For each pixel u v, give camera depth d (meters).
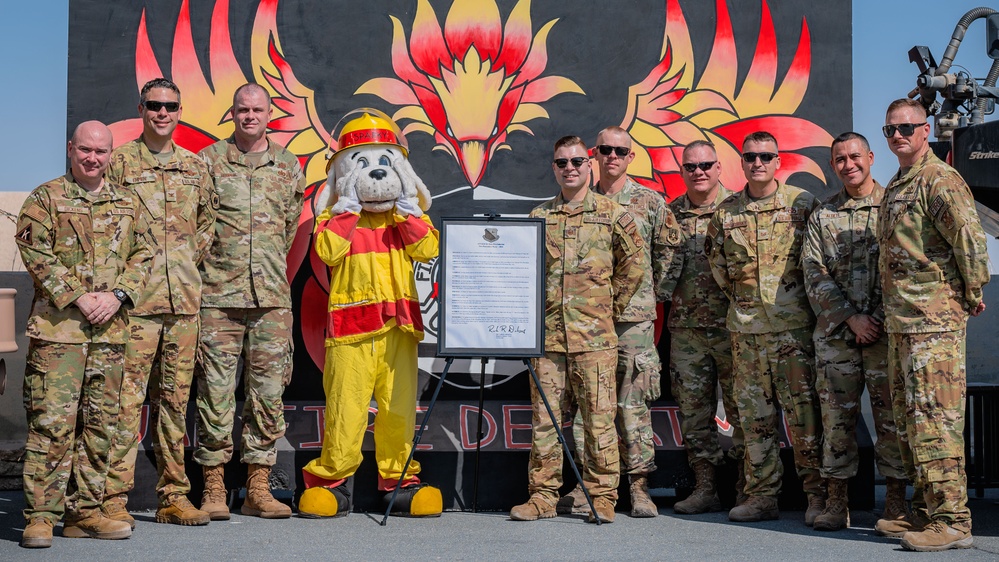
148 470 5.87
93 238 4.86
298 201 5.94
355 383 5.63
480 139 6.63
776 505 5.68
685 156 6.01
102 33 6.41
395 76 6.60
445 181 6.61
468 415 6.23
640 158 6.68
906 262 4.84
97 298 4.76
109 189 4.96
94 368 4.84
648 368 5.81
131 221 4.98
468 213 6.59
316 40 6.57
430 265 6.55
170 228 5.32
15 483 6.56
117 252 4.92
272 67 6.53
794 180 6.72
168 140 5.45
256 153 5.77
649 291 5.87
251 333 5.70
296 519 5.57
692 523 5.50
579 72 6.68
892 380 4.98
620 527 5.35
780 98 6.74
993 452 6.56
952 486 4.75
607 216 5.67
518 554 4.59
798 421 5.53
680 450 6.15
